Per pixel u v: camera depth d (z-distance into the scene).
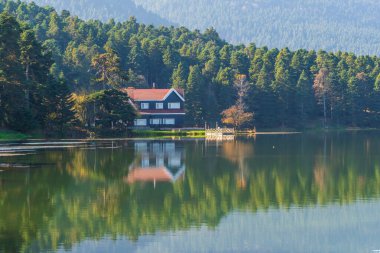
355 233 79.44
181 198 97.62
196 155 155.12
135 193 101.12
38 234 77.31
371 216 87.38
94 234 77.69
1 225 81.06
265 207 92.38
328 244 75.50
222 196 99.69
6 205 91.50
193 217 86.06
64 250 71.81
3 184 107.50
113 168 128.12
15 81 193.38
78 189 104.00
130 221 83.50
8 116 195.00
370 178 117.19
